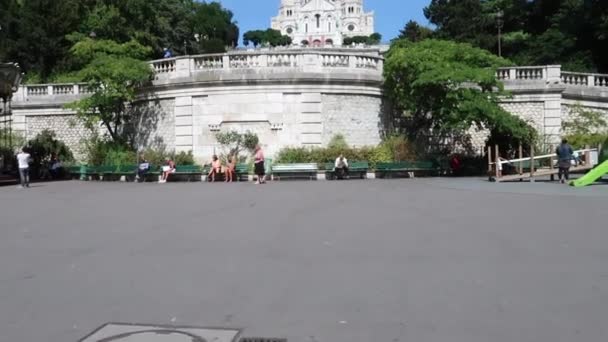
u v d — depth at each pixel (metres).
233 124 30.12
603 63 52.75
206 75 30.14
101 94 31.20
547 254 9.18
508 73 34.38
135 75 30.58
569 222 12.49
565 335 5.55
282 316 6.22
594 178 22.72
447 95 29.20
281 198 18.55
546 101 33.59
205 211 15.31
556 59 52.50
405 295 6.96
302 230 11.88
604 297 6.77
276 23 182.88
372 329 5.79
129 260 9.14
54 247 10.35
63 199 19.53
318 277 7.88
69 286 7.57
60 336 5.68
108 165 30.88
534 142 30.80
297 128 29.94
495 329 5.75
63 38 56.59
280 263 8.77
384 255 9.27
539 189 21.02
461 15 72.38
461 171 32.16
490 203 16.39
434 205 16.06
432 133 35.22
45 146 34.00
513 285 7.34
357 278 7.80
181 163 29.64
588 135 31.91
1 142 35.12
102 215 14.84
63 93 37.94
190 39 79.06
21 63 56.22
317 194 19.88
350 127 31.03
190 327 5.89
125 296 7.07
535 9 60.53
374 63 32.09
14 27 57.84
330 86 30.27
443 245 10.05
